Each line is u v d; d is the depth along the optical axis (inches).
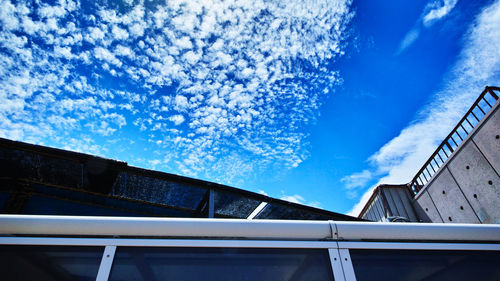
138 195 222.8
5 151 175.9
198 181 207.9
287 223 71.2
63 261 61.9
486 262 70.1
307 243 69.2
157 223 67.7
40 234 64.7
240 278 63.6
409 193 622.2
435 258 69.7
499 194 390.0
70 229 65.2
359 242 70.7
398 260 68.6
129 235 66.4
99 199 222.1
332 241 70.2
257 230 69.5
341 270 65.6
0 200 192.2
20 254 61.9
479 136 423.5
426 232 73.1
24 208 196.7
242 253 67.0
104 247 64.4
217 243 67.6
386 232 72.3
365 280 64.7
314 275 64.7
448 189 496.4
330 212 254.2
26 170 194.1
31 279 59.2
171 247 66.0
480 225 76.2
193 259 65.3
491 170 404.5
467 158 450.0
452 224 75.4
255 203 239.5
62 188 209.0
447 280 66.3
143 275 62.0
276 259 66.9
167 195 224.2
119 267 62.2
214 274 63.7
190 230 67.8
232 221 69.8
